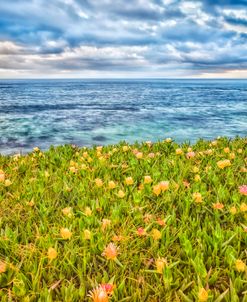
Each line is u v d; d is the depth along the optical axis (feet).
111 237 8.81
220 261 7.66
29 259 7.71
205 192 11.40
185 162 16.19
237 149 19.17
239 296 6.67
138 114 109.91
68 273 7.47
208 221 9.46
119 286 6.72
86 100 200.54
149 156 16.81
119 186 12.64
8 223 10.05
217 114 110.93
